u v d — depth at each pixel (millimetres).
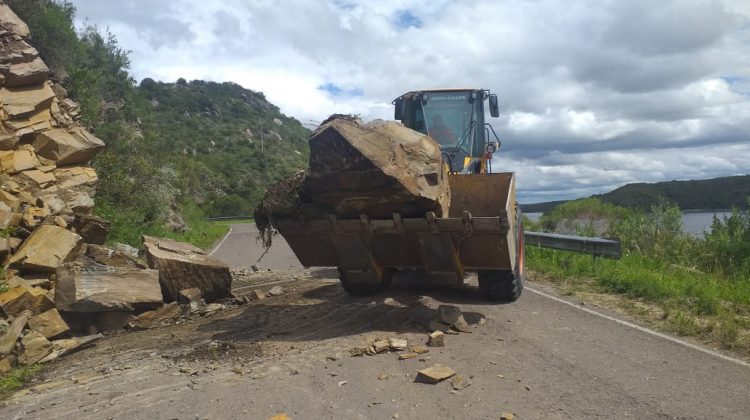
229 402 4270
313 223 6910
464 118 10203
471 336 5777
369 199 6133
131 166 21688
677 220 12477
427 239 6570
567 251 11102
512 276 7258
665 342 5582
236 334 6547
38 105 11508
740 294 7445
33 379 5598
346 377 4664
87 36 29281
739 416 3814
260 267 14203
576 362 4930
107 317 7578
